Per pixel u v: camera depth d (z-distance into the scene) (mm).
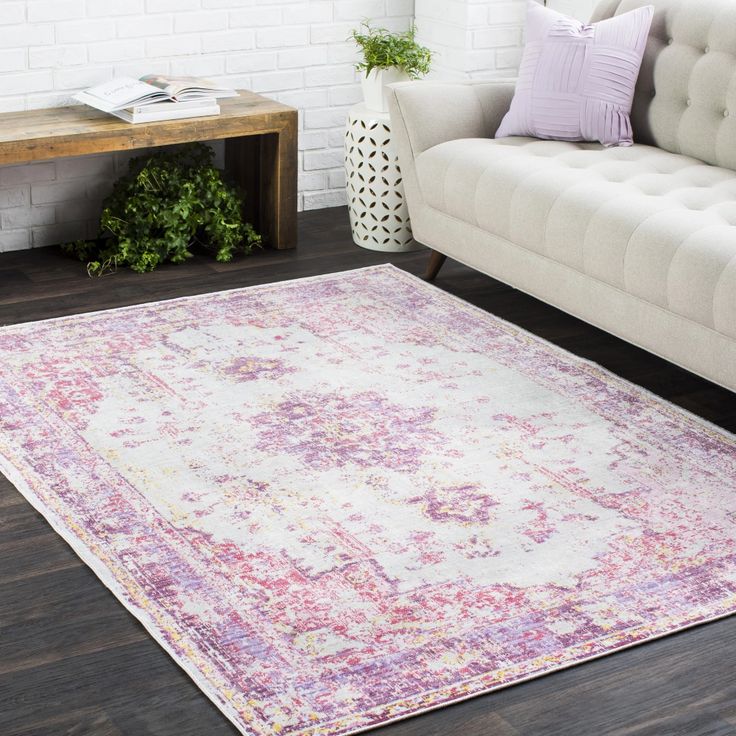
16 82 3959
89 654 2053
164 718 1901
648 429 2861
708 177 3316
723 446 2779
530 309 3641
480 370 3172
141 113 3787
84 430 2807
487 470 2656
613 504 2521
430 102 3688
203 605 2174
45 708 1917
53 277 3824
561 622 2137
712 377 2834
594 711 1935
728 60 3426
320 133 4598
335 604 2178
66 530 2402
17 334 3338
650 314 2957
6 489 2570
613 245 2986
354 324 3463
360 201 4105
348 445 2760
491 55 4500
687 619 2150
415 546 2361
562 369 3186
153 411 2906
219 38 4281
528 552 2346
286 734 1854
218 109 3920
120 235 3934
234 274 3883
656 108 3621
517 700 1955
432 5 4574
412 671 2006
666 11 3658
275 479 2607
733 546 2377
